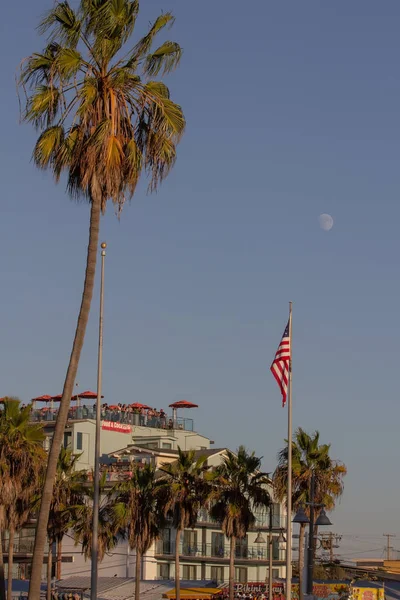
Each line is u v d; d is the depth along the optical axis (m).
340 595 75.81
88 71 31.97
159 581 76.19
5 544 85.06
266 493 63.81
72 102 31.55
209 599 72.19
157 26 32.31
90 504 73.69
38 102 31.00
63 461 64.31
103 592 72.12
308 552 41.84
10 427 55.78
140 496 62.28
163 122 31.98
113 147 31.06
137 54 32.31
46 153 31.39
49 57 31.41
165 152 32.06
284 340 43.84
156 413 106.94
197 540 87.50
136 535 62.03
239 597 73.75
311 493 43.16
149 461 90.81
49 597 61.34
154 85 32.28
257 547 92.12
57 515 62.16
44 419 99.50
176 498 61.94
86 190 31.58
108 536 62.19
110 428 99.12
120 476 86.25
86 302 30.78
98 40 31.41
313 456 62.75
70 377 30.22
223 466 64.38
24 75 31.30
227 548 89.69
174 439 102.12
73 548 86.00
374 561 131.38
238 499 62.81
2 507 55.22
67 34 31.30
